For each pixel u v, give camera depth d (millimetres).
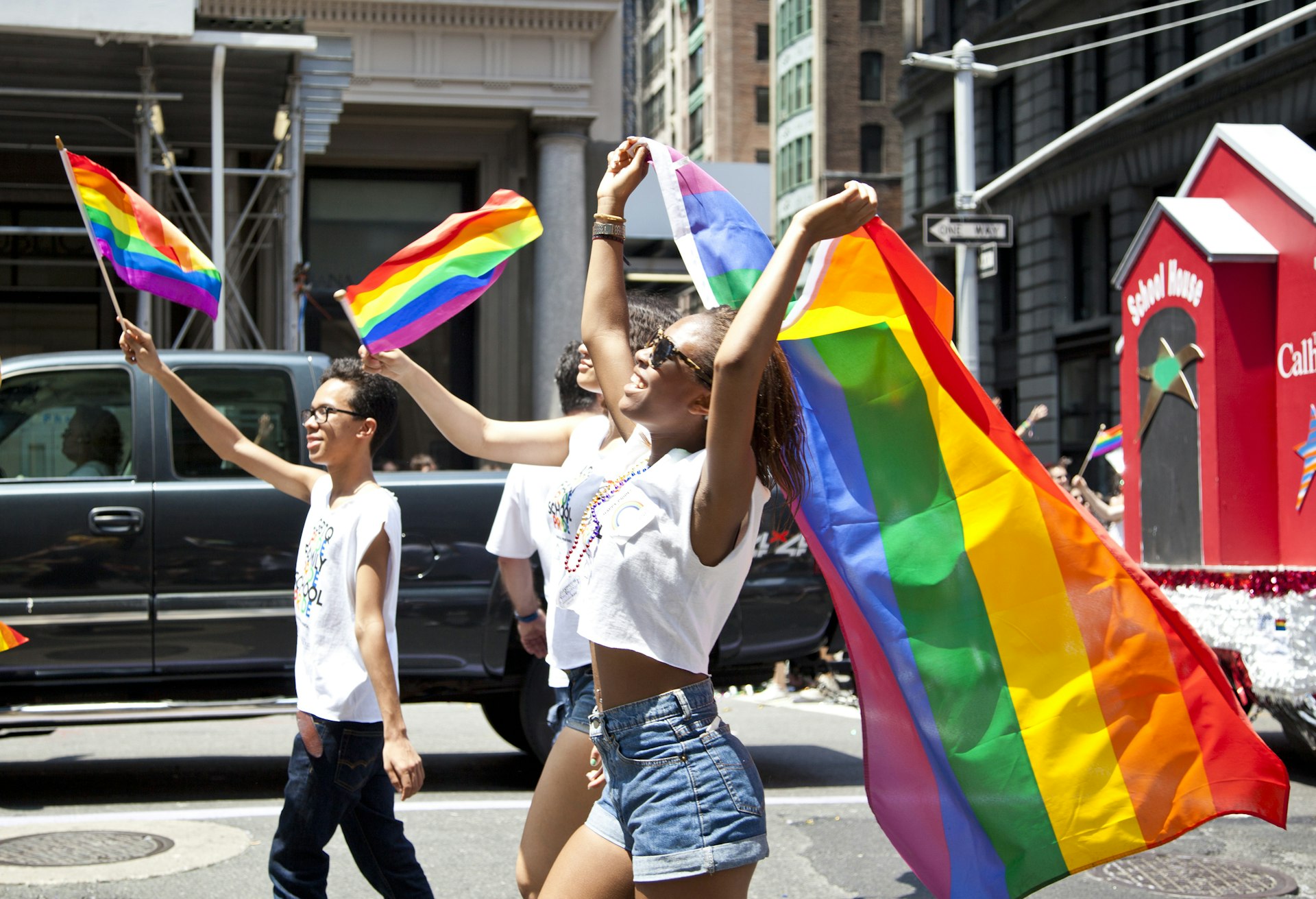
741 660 6730
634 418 2531
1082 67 27875
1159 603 2934
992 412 2977
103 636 6348
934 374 3020
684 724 2373
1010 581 3000
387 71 16672
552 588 3598
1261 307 7438
